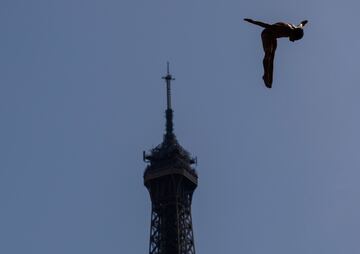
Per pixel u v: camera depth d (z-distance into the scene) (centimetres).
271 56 2925
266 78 2909
